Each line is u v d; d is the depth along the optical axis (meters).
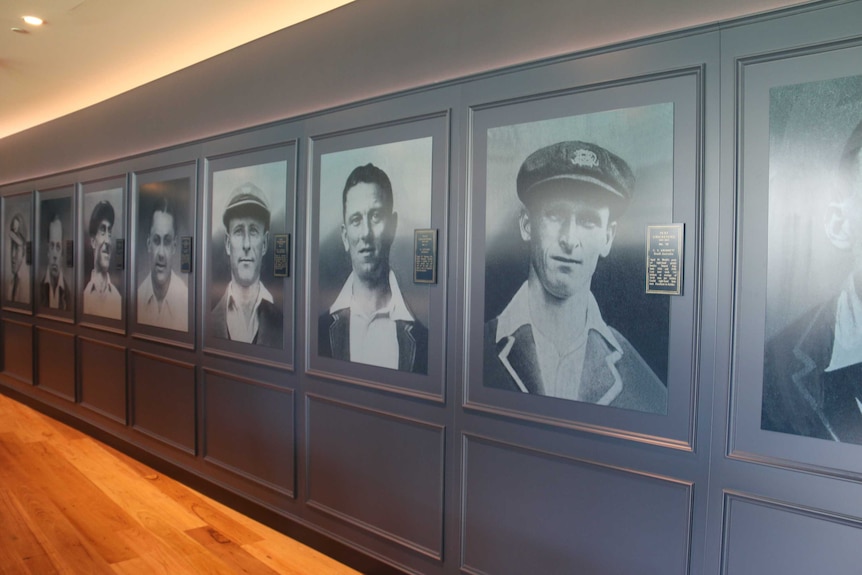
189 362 4.50
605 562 2.41
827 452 1.94
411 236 3.02
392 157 3.11
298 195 3.63
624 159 2.31
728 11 2.10
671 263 2.20
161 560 3.32
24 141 6.65
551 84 2.50
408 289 3.05
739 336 2.10
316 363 3.54
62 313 6.06
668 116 2.21
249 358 3.97
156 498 4.25
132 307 5.09
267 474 3.88
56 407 6.21
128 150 5.09
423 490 3.02
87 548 3.43
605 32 2.38
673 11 2.21
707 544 2.17
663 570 2.27
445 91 2.88
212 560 3.35
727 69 2.09
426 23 2.97
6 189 6.97
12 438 5.55
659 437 2.26
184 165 4.49
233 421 4.14
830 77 1.91
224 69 4.14
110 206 5.32
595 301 2.40
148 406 4.94
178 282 4.58
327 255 3.46
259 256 3.89
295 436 3.69
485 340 2.75
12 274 6.95
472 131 2.77
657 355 2.25
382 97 3.13
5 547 3.40
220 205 4.20
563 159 2.48
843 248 1.90
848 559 1.92
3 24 3.88
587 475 2.45
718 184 2.12
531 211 2.57
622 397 2.34
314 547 3.55
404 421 3.08
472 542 2.83
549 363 2.54
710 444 2.15
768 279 2.04
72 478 4.59
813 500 1.97
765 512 2.06
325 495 3.51
